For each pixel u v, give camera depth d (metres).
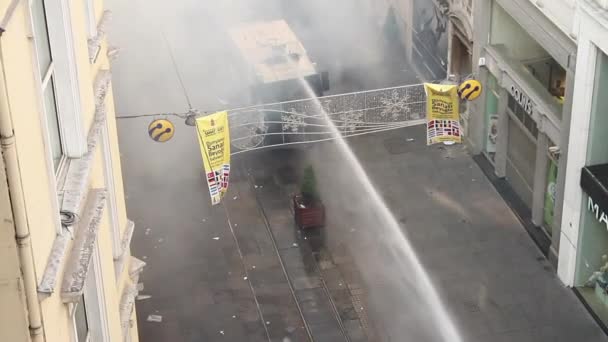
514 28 33.66
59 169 12.98
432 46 41.44
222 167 27.59
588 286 30.00
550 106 30.39
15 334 9.97
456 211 34.16
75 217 11.99
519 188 34.50
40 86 10.77
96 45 15.76
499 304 29.80
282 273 31.45
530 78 31.98
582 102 27.77
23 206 9.61
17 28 9.98
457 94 30.94
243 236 33.31
